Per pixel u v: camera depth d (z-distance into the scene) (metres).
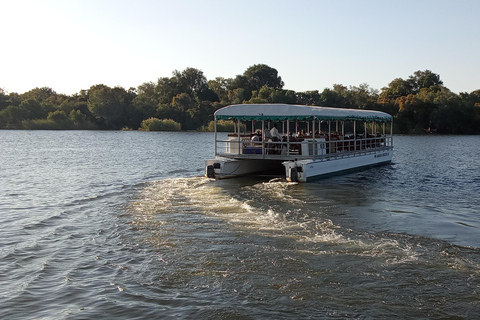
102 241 12.67
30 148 55.34
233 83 151.25
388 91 131.75
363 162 31.00
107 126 123.69
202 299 8.82
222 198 18.89
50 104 126.62
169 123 117.31
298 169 23.55
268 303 8.62
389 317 8.09
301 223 14.42
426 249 11.78
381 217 15.60
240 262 10.78
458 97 109.94
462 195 20.81
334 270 10.23
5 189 22.62
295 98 110.19
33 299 8.89
